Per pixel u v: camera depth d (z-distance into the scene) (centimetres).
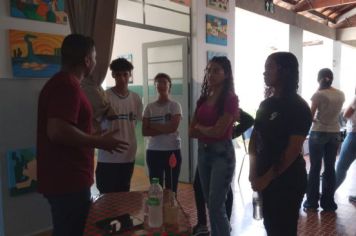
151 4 407
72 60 152
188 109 450
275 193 165
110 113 245
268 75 170
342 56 1004
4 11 261
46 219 294
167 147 290
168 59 468
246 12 585
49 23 288
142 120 290
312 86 868
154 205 144
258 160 173
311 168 340
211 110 220
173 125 287
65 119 137
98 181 252
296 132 159
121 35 564
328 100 319
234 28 515
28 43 273
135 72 551
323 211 338
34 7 276
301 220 315
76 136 138
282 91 166
